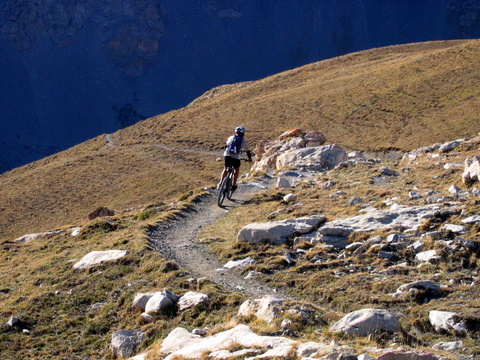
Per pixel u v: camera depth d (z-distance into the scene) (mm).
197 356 6207
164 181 76000
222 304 8633
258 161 41312
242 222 15727
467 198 13477
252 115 108062
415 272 9438
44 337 9133
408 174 21297
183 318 8469
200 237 14422
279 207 16641
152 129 117250
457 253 9555
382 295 8547
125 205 69625
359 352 5441
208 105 130250
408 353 5066
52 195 79812
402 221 11914
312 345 5617
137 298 9477
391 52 144125
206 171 79250
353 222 12445
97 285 11062
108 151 103312
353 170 23297
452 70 93250
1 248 18359
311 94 110625
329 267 10375
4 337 9086
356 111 91250
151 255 12055
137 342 8031
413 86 93188
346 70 127188
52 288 11461
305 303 7539
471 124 70062
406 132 75875
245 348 6047
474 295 7945
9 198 81625
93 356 8297
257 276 10367
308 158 27734
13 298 11242
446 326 6906
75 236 17672
